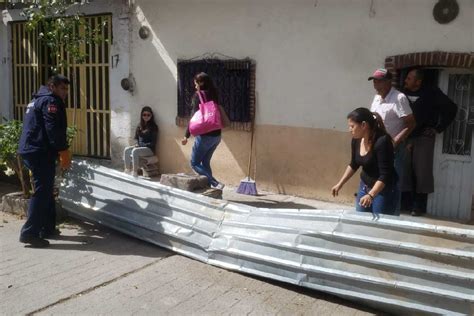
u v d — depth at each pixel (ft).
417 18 22.03
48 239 19.39
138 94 30.73
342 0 23.65
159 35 29.45
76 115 33.47
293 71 25.35
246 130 26.78
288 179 26.14
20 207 22.17
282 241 15.61
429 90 21.90
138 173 29.58
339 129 24.43
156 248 18.69
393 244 13.69
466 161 22.18
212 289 15.34
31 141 18.15
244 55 26.68
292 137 25.73
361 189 16.11
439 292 13.00
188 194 18.57
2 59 36.06
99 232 20.35
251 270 16.15
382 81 18.39
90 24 31.81
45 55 34.45
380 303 13.84
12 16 34.71
